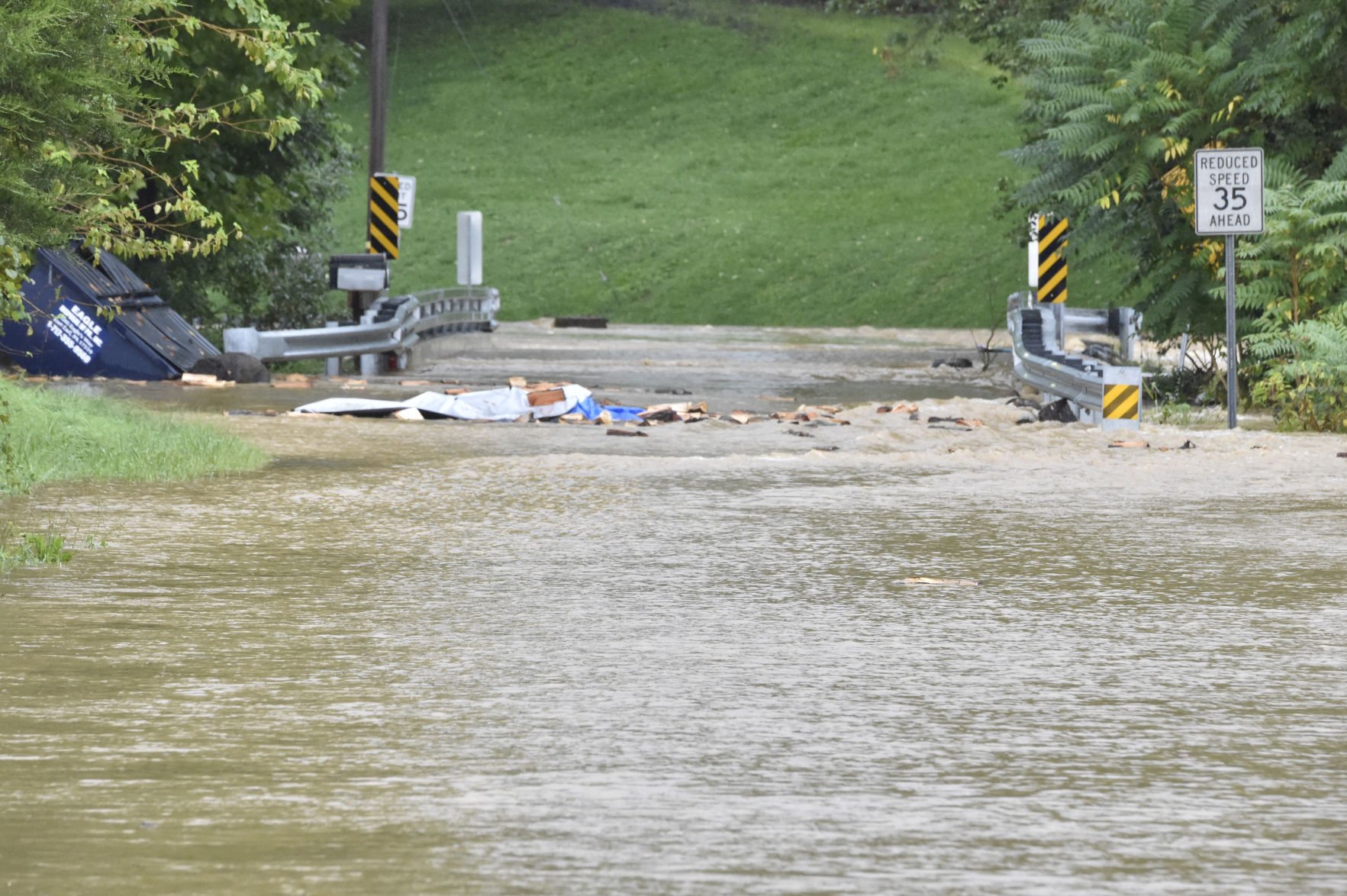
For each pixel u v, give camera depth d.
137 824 18.31
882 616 30.33
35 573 33.72
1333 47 79.75
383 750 21.31
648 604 31.27
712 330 164.00
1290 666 26.42
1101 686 25.06
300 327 140.12
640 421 68.25
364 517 41.97
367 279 100.25
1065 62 84.31
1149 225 85.31
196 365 82.38
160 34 78.44
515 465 52.84
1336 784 20.12
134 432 53.69
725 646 27.70
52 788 19.61
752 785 19.89
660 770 20.52
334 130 114.88
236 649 27.12
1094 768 20.77
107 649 26.95
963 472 52.50
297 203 120.94
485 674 25.56
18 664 25.92
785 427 66.44
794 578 34.19
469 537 39.22
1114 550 37.78
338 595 31.89
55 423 52.03
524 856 17.33
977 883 16.62
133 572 34.00
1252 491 48.09
